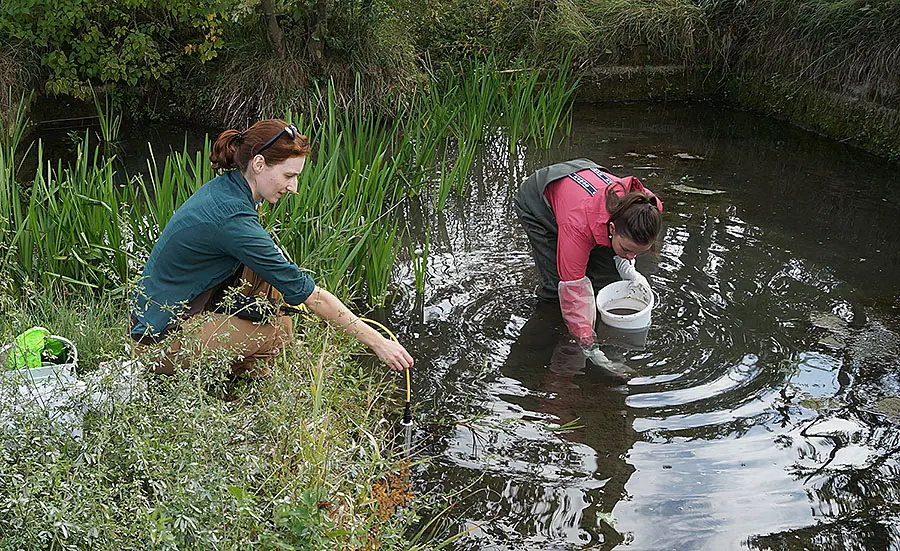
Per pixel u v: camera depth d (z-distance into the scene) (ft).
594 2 27.27
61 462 6.75
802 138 23.59
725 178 20.34
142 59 24.09
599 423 11.19
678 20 26.55
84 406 7.73
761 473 10.28
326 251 13.32
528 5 27.07
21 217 12.81
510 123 22.94
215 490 6.84
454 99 23.13
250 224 9.49
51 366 9.33
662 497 9.89
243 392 9.14
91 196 13.80
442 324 13.53
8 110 21.86
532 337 13.14
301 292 9.72
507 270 15.38
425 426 11.10
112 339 10.83
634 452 10.65
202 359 8.23
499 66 26.22
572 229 12.14
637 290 13.29
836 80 23.36
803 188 19.76
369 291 14.10
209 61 24.53
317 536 6.81
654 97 27.25
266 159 9.45
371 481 9.01
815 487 10.06
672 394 11.78
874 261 15.92
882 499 9.88
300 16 22.99
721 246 16.33
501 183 19.85
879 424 11.20
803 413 11.37
